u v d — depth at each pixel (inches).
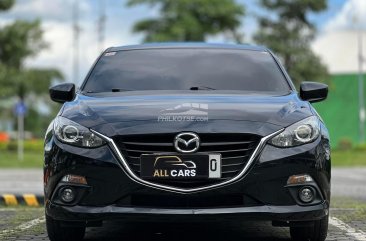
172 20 2250.2
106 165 201.0
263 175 199.9
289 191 201.8
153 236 250.1
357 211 327.0
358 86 2155.5
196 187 199.3
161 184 199.8
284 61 1919.3
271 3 1886.1
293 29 1892.2
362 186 549.6
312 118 212.8
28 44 2235.5
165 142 201.8
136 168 201.6
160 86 243.6
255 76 250.5
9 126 3535.9
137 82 246.5
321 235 223.5
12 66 2198.6
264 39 1863.9
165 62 257.0
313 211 203.9
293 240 234.1
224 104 215.9
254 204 201.3
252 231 261.6
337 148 1508.4
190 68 253.0
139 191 199.6
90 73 256.8
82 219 203.0
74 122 209.8
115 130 204.1
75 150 204.7
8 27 2009.1
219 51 265.3
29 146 1556.3
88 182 202.7
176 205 200.8
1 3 1633.9
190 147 200.2
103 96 234.8
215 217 199.6
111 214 200.7
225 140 201.8
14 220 303.7
